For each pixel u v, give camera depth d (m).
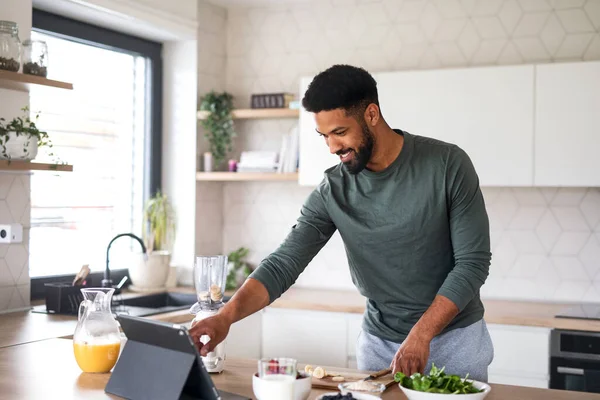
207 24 4.69
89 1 3.76
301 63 4.71
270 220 4.81
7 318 3.32
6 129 3.13
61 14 3.96
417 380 1.86
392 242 2.43
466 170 2.34
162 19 4.23
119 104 4.48
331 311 3.96
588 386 3.49
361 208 2.45
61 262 4.10
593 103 3.71
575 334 3.52
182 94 4.63
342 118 2.22
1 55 3.13
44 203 4.00
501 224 4.28
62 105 4.09
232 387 2.02
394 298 2.53
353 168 2.31
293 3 4.71
